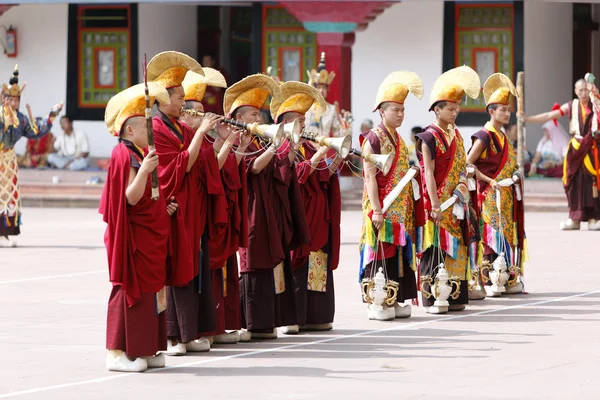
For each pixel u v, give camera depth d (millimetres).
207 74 12852
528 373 11016
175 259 11484
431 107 15070
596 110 25062
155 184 10867
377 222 14133
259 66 36438
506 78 16219
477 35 35156
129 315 11062
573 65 37469
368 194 14242
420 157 15125
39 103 38219
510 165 16359
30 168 36156
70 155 36125
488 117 35156
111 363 11203
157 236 11016
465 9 35219
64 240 24141
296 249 13391
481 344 12586
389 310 14406
